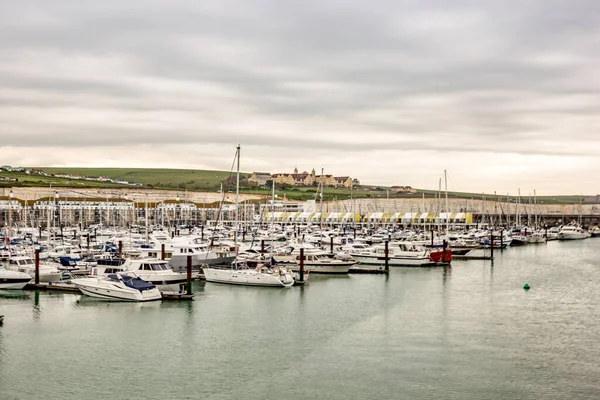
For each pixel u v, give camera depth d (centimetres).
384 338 6306
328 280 9881
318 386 4988
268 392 4866
